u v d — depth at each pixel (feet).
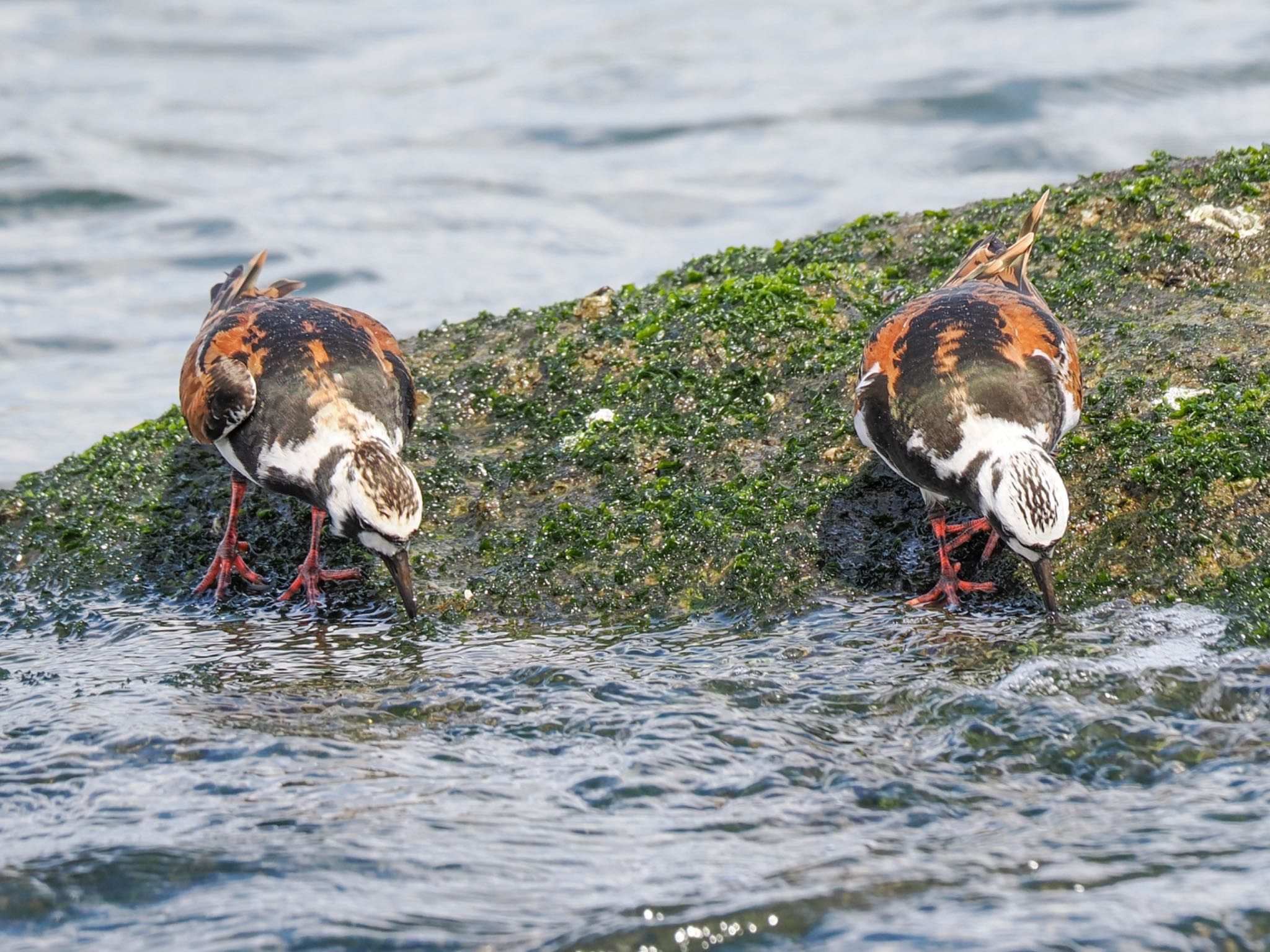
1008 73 99.81
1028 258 49.67
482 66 111.24
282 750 33.37
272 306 44.57
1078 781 30.96
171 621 42.96
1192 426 42.88
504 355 52.80
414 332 73.15
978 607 40.29
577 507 44.86
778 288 51.65
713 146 95.04
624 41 114.42
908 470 40.29
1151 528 40.37
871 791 30.66
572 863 28.25
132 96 104.58
